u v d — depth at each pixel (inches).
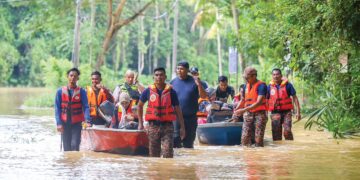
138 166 939.3
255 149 1161.4
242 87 1219.9
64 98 1106.1
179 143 1162.6
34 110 2411.4
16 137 1349.7
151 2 2903.5
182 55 6205.7
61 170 900.6
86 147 1133.7
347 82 1352.1
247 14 2111.2
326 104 1341.0
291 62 1537.9
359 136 1360.7
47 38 6097.4
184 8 6501.0
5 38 6141.7
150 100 1017.5
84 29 3725.4
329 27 1249.4
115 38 5191.9
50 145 1211.2
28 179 828.0
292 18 1311.5
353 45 1278.3
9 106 2716.5
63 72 3048.7
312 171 904.3
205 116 1285.7
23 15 6215.6
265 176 859.4
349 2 1182.9
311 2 1269.7
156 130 1019.9
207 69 6013.8
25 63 6269.7
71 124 1110.4
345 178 845.8
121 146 1053.8
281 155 1078.4
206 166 946.1
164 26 6432.1
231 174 874.1
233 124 1224.2
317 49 1355.8
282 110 1307.8
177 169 914.7
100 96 1165.7
